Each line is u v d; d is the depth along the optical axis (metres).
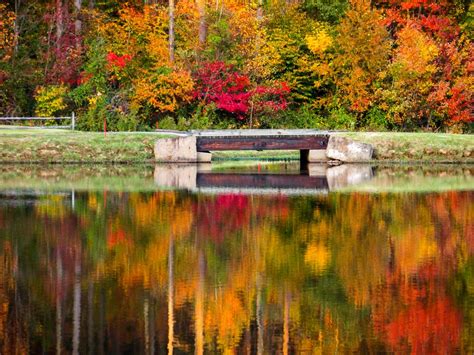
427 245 33.66
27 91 82.69
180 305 25.38
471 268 29.70
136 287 27.20
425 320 24.09
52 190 48.75
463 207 43.22
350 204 44.31
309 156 67.88
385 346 22.39
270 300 25.92
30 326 23.62
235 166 65.62
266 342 22.69
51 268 29.48
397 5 94.50
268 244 33.66
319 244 33.75
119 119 74.69
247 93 81.69
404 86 83.81
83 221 38.50
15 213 40.47
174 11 89.44
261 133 69.50
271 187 51.47
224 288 27.16
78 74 82.62
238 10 89.12
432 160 68.31
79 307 25.11
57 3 85.94
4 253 31.77
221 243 33.81
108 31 88.12
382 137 69.50
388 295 26.47
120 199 45.41
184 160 66.69
